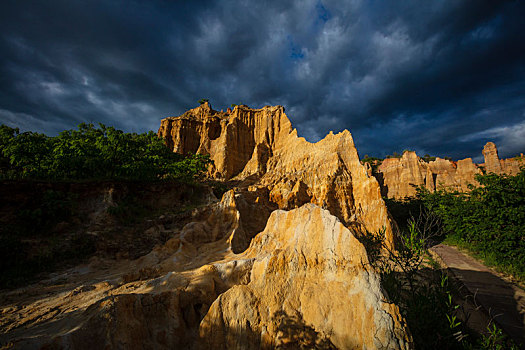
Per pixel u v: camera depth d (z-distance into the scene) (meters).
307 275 9.45
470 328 10.72
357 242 8.88
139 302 8.64
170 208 30.00
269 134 68.44
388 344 6.93
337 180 35.66
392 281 9.57
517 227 19.39
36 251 17.45
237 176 63.16
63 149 27.12
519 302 13.40
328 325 8.06
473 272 18.36
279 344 8.12
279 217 13.56
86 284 13.48
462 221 26.80
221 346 8.57
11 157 25.36
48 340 6.52
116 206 24.58
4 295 12.50
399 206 47.75
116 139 30.33
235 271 11.75
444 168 58.22
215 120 77.00
